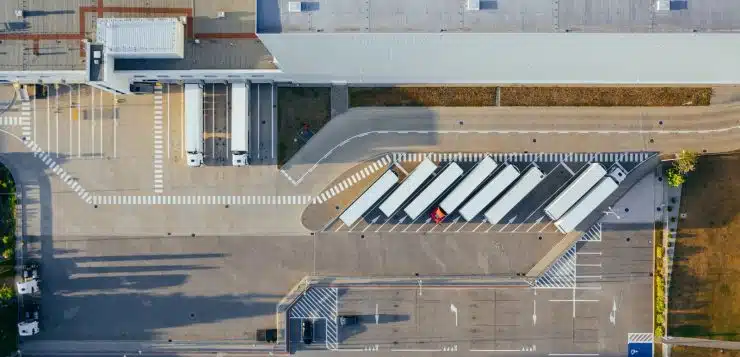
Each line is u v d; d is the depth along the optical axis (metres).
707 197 68.62
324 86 67.94
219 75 62.97
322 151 68.62
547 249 68.81
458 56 58.19
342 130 68.38
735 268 68.75
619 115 68.00
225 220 68.88
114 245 69.00
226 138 68.19
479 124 68.12
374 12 52.66
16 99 68.31
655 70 62.03
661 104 67.69
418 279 69.00
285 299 69.06
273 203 68.81
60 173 68.81
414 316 69.38
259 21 52.81
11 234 68.81
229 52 61.53
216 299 69.25
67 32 61.62
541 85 67.75
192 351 69.19
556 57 58.25
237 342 69.19
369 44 54.91
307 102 68.12
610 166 68.25
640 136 68.00
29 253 68.81
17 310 68.81
